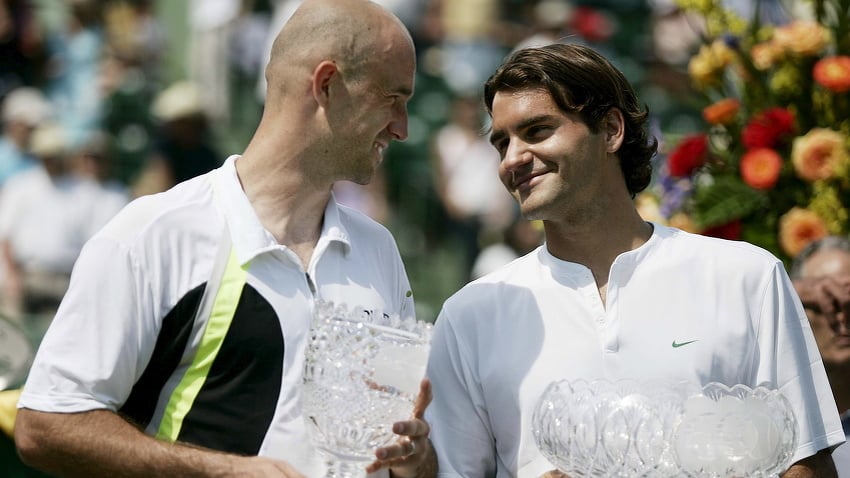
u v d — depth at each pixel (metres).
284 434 9.49
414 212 28.86
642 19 31.48
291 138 9.83
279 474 8.98
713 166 14.40
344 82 9.73
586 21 30.88
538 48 10.09
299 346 9.62
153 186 26.69
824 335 11.69
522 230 26.58
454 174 28.09
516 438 9.95
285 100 9.86
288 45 9.87
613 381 9.46
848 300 11.59
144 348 9.51
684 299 9.88
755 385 9.79
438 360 10.30
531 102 9.90
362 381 9.08
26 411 9.46
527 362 9.95
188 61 32.22
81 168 25.91
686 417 9.04
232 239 9.64
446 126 30.05
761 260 9.98
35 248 25.20
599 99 9.92
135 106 30.75
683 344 9.73
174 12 33.41
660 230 10.23
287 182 9.87
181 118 26.70
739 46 14.78
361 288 10.05
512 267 10.45
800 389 9.75
